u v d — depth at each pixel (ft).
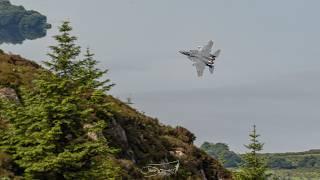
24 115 372.38
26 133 364.38
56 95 365.81
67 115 361.71
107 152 379.14
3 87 544.62
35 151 348.38
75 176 353.31
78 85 381.81
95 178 363.56
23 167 365.81
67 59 370.94
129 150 620.90
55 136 353.10
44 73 373.40
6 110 390.83
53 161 343.26
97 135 549.13
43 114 356.18
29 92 387.96
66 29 373.61
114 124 620.49
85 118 374.43
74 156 349.00
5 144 377.30
